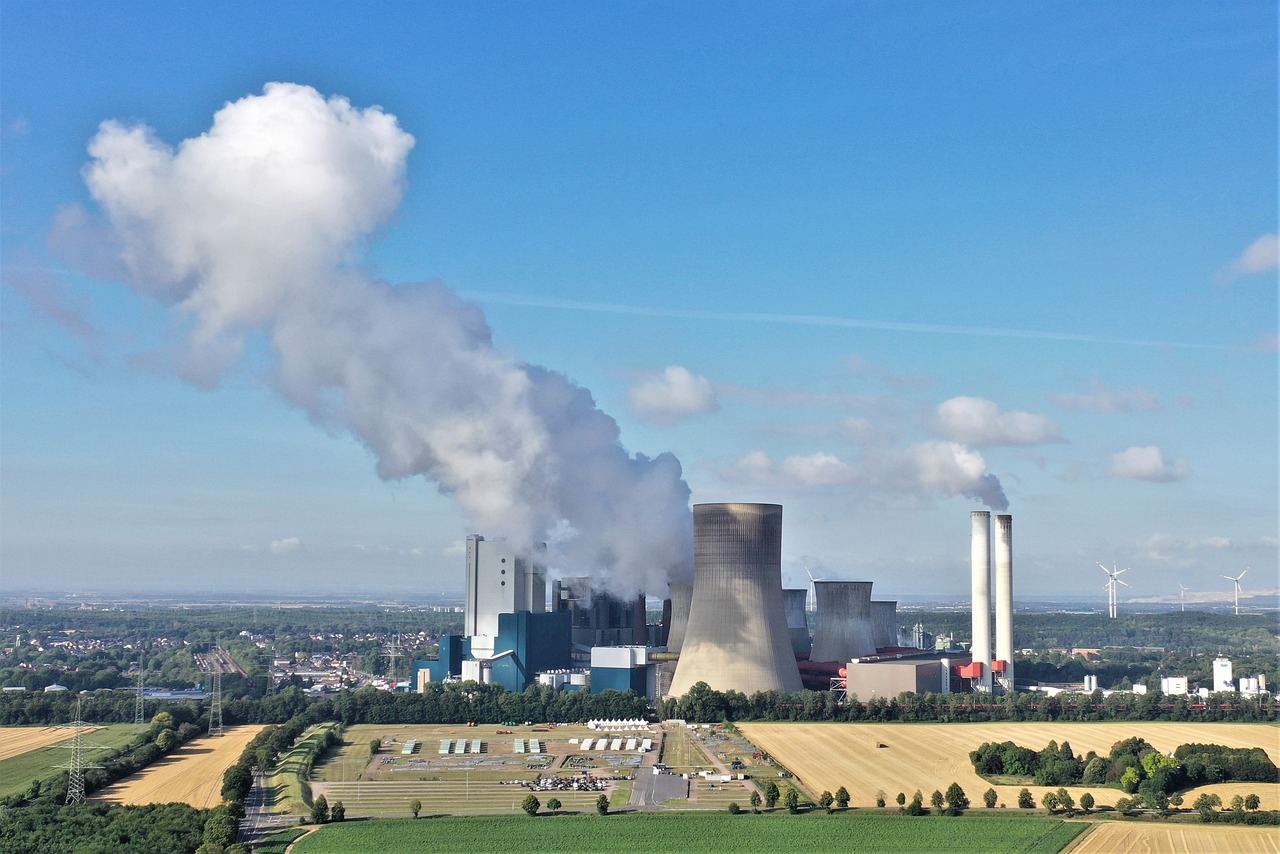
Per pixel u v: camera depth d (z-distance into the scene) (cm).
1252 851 19025
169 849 19038
